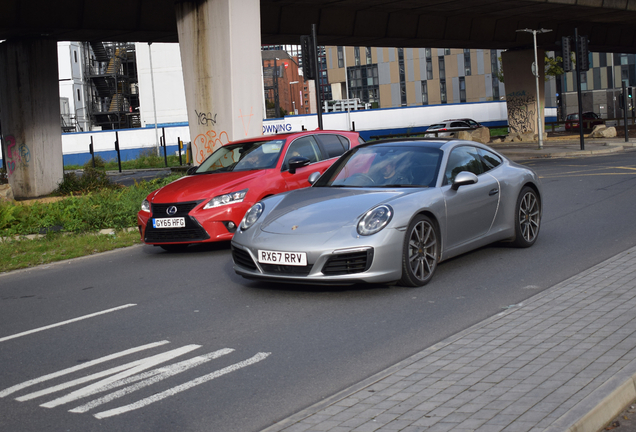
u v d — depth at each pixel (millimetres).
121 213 12195
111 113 59906
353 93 91938
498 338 4141
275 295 5930
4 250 9734
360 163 6770
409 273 5719
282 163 8812
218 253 8531
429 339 4457
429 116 53938
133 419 3391
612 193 12023
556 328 4258
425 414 3039
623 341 3887
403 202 5758
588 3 29484
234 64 17734
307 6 25422
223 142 18203
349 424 3000
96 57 62000
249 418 3332
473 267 6680
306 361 4141
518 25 35031
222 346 4551
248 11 17906
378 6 26219
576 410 2947
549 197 12133
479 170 6918
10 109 21000
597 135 37719
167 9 22094
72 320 5590
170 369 4141
